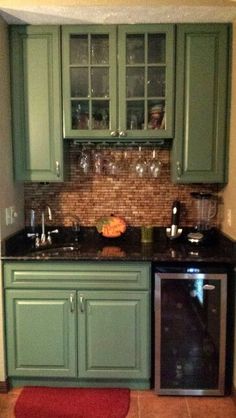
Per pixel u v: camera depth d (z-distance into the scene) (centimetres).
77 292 230
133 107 252
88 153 279
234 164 236
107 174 281
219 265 225
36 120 248
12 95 246
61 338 233
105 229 269
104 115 253
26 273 229
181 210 280
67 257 226
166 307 226
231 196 242
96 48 248
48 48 243
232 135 240
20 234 265
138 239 282
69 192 283
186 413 215
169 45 240
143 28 240
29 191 282
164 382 231
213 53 242
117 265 228
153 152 277
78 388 239
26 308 232
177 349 229
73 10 219
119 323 230
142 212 282
